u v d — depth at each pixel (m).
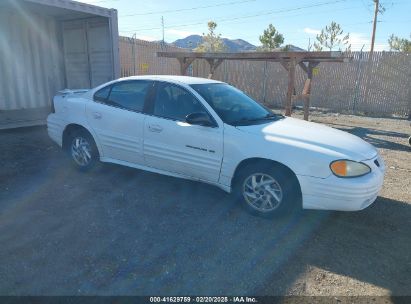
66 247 3.37
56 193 4.66
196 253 3.35
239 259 3.28
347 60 10.55
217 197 4.65
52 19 10.47
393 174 6.06
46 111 10.27
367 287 2.95
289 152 3.77
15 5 8.28
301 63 11.20
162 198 4.57
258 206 4.09
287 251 3.45
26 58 10.11
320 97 15.46
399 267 3.26
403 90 13.85
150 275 2.99
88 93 5.34
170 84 4.64
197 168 4.34
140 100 4.80
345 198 3.60
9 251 3.27
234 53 10.66
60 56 10.92
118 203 4.39
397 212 4.43
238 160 4.02
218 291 2.83
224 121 4.18
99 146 5.16
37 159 6.19
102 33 9.70
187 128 4.32
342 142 3.94
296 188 3.86
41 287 2.80
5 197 4.49
